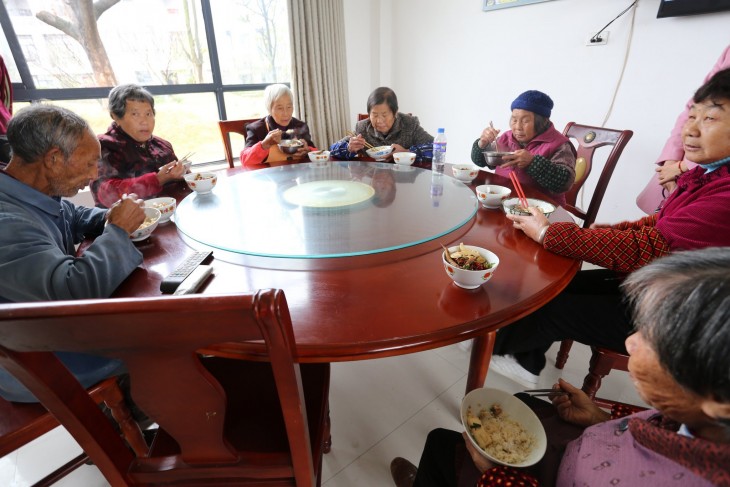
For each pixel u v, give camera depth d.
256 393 0.84
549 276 0.80
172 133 2.75
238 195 1.32
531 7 2.35
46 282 0.71
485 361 0.92
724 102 0.78
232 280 0.78
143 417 1.11
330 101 3.12
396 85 3.52
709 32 1.72
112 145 1.55
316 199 1.27
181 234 1.04
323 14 2.85
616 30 2.02
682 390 0.36
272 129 2.25
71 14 2.17
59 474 1.00
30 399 0.80
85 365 0.84
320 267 0.84
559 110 2.40
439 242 0.96
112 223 0.85
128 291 0.76
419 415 1.28
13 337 0.41
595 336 1.04
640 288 0.40
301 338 0.61
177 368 0.46
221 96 2.86
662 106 1.96
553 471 0.65
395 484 1.06
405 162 1.79
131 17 2.36
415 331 0.62
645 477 0.42
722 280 0.32
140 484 0.63
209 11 2.62
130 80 2.49
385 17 3.30
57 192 0.90
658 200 1.79
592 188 2.38
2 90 1.60
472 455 0.71
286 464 0.61
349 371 1.47
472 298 0.72
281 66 3.09
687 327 0.32
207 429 0.55
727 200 0.76
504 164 1.49
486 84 2.79
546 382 1.39
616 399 1.31
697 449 0.35
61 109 0.83
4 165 1.05
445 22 2.90
